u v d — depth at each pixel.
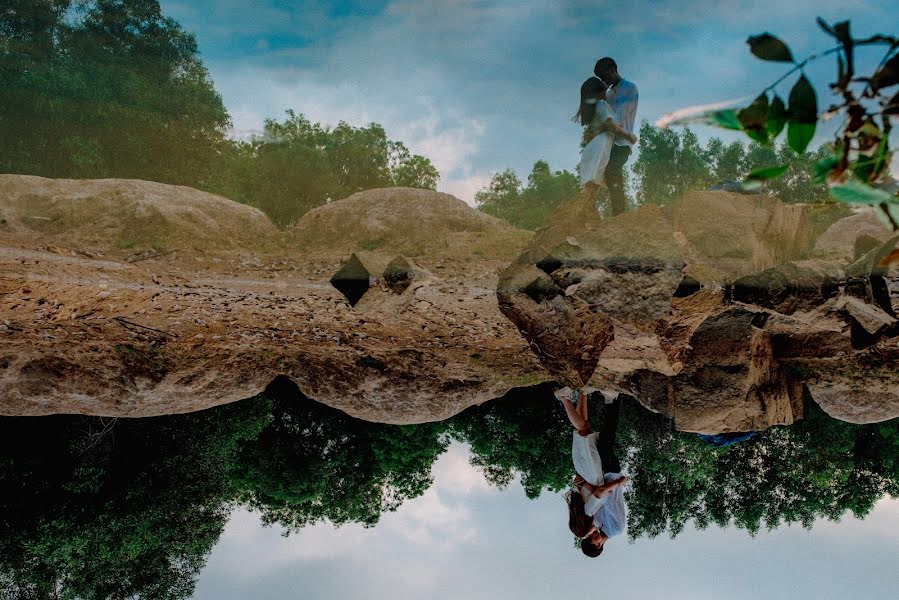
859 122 1.07
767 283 3.84
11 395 5.79
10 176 3.50
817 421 12.20
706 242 3.90
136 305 5.11
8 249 3.54
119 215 3.68
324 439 14.78
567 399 5.80
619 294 3.83
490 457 14.12
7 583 10.38
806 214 4.12
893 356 5.34
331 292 5.05
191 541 11.66
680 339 4.41
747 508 12.53
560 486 12.59
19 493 10.30
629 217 3.92
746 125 1.09
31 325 5.16
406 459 13.77
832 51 1.05
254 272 3.71
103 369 5.88
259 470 14.09
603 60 3.96
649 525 12.44
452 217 4.12
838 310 3.99
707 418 5.20
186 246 3.71
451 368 6.45
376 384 6.53
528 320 4.08
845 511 12.12
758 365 5.20
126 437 11.59
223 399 6.33
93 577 10.81
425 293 4.70
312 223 3.99
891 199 1.06
